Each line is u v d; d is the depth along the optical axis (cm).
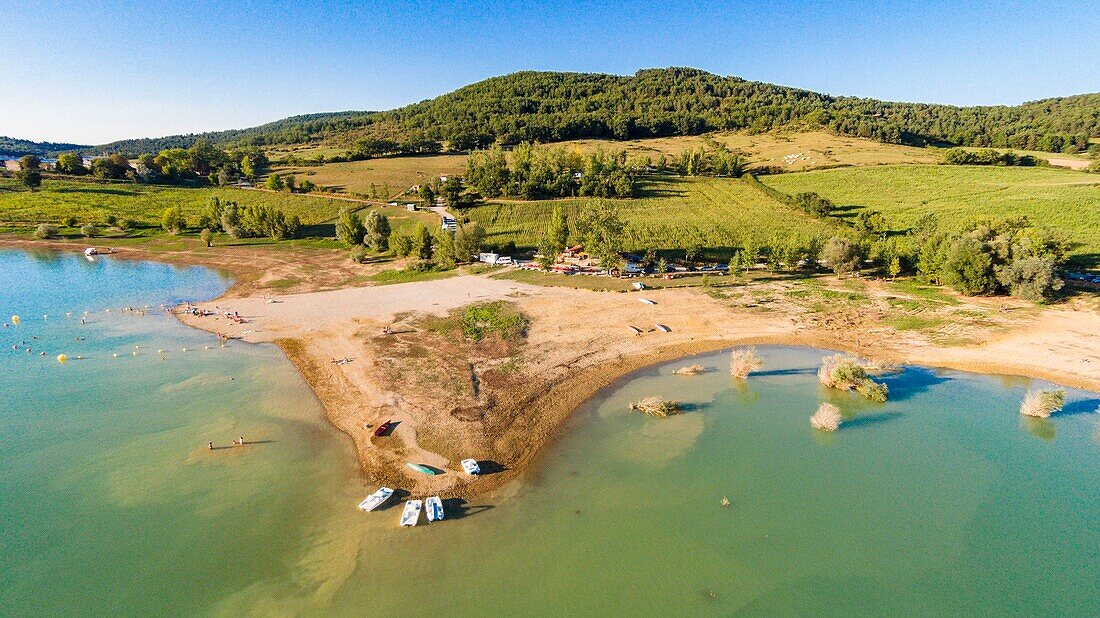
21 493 3566
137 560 3009
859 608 2739
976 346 5912
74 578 2897
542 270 9231
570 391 5081
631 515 3388
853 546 3147
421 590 2806
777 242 9444
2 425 4403
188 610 2697
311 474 3753
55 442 4162
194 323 6894
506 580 2878
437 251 9988
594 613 2684
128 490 3594
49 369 5488
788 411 4725
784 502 3519
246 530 3222
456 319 6906
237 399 4853
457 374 5338
